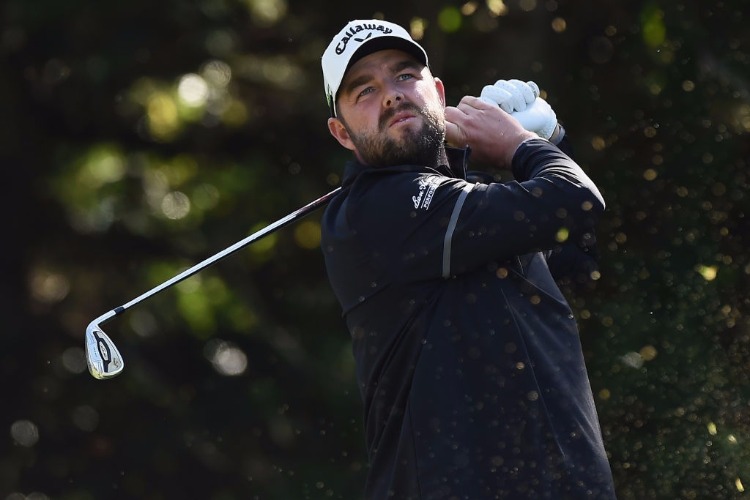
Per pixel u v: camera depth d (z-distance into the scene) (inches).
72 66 1181.1
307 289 1243.2
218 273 1235.9
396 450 459.8
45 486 1268.5
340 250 469.4
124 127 1264.8
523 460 441.4
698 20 958.4
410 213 452.1
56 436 1277.1
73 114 1250.6
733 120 960.3
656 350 895.1
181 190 1239.5
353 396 1189.1
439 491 442.3
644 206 957.8
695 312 905.5
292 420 1210.6
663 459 789.9
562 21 983.6
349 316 479.8
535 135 480.7
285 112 1216.8
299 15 1198.9
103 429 1269.7
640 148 979.9
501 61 1037.2
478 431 442.9
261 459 1219.9
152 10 1152.8
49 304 1310.3
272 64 1205.1
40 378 1293.1
